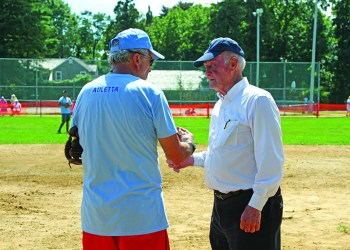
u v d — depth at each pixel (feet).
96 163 13.69
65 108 87.81
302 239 26.30
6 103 148.66
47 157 55.93
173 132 13.73
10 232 27.32
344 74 226.79
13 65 159.12
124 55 13.99
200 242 25.64
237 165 15.24
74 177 43.62
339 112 175.01
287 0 247.50
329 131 94.48
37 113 154.20
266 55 241.96
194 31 293.02
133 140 13.46
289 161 53.78
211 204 34.19
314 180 43.16
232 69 15.34
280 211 15.55
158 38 316.19
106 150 13.61
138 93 13.55
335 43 236.02
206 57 15.40
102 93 13.70
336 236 26.86
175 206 33.53
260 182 14.66
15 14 225.56
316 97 169.58
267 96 14.82
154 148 13.82
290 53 241.55
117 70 14.19
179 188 39.50
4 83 159.22
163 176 44.21
